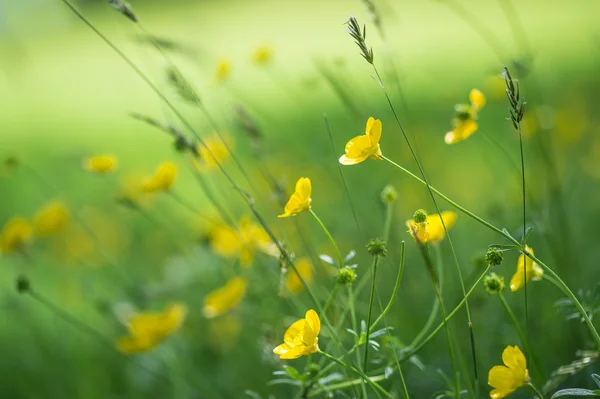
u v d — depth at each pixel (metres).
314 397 1.30
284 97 3.81
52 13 2.79
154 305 1.77
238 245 1.44
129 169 3.16
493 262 1.19
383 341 1.26
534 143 1.57
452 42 4.40
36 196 2.76
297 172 2.06
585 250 1.52
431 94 3.06
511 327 1.37
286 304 1.42
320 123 2.97
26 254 1.58
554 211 1.49
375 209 1.58
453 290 1.42
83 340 1.67
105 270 1.94
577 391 1.18
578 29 4.20
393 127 2.22
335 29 5.90
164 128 1.30
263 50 1.72
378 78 1.20
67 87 5.82
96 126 4.48
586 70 3.04
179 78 1.32
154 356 1.49
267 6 7.45
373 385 1.20
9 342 1.71
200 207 2.37
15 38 1.92
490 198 1.72
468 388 1.27
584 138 2.03
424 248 1.20
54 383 1.55
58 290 1.95
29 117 5.04
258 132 1.39
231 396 1.44
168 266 1.84
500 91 1.59
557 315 1.39
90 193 2.65
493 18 4.57
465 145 2.32
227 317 1.52
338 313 1.30
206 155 1.42
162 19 4.73
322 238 1.67
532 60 1.46
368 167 2.07
